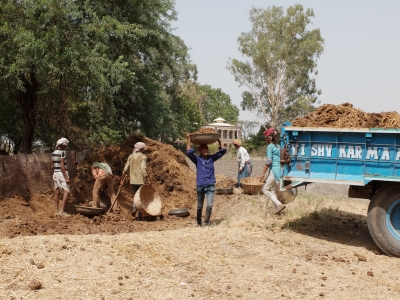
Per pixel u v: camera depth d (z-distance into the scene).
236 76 62.94
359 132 8.29
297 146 8.74
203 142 9.94
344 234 9.55
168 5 23.92
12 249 6.64
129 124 28.19
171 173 14.20
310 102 60.41
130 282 6.07
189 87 70.38
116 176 13.94
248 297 5.90
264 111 62.88
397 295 6.23
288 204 11.53
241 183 13.03
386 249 8.22
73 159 13.84
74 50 15.63
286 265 7.29
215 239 8.08
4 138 26.30
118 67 18.02
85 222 10.79
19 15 15.90
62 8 16.02
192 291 5.97
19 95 18.28
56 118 20.23
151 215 11.32
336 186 17.80
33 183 12.71
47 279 5.95
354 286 6.52
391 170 8.12
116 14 21.98
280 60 60.66
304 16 61.19
